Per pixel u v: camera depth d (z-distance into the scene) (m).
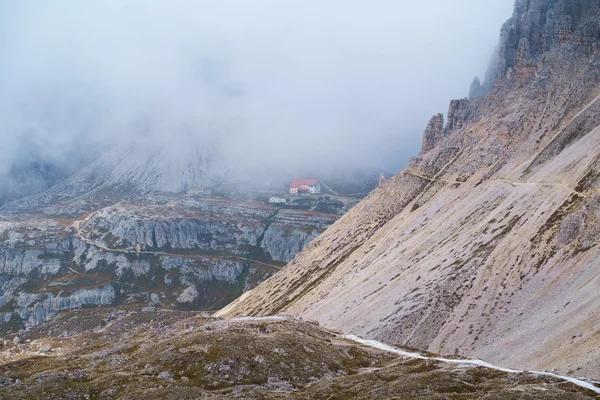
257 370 134.25
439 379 123.31
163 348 150.12
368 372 137.25
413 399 109.31
